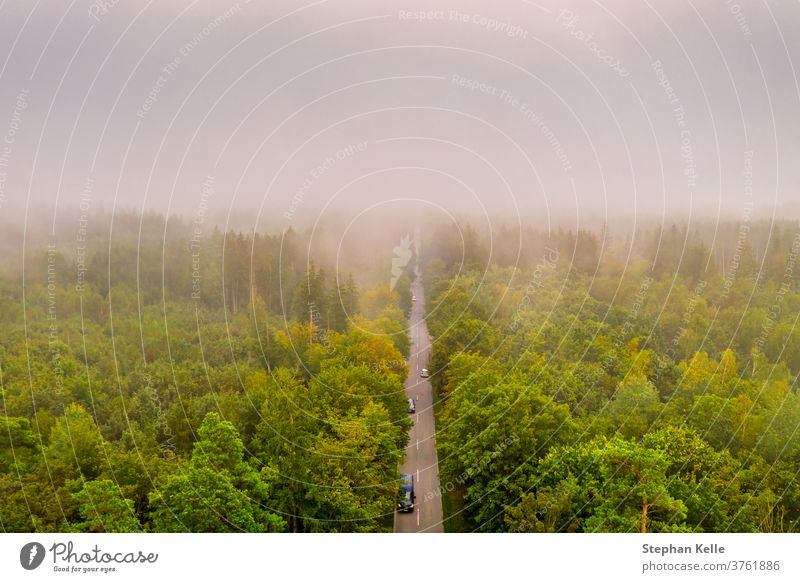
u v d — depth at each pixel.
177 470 42.75
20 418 52.12
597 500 40.03
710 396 56.91
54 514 39.72
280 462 43.53
